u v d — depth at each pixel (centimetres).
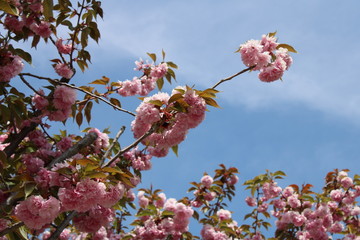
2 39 457
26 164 415
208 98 346
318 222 757
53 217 296
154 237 605
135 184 600
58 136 543
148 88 586
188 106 338
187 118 339
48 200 292
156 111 334
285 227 839
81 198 285
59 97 449
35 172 406
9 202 315
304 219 775
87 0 520
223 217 766
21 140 450
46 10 483
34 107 473
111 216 382
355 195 832
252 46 371
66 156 365
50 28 525
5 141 450
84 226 378
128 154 601
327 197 848
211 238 702
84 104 534
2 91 420
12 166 427
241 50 375
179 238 647
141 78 590
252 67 374
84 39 509
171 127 347
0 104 415
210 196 800
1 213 320
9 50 429
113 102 539
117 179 318
